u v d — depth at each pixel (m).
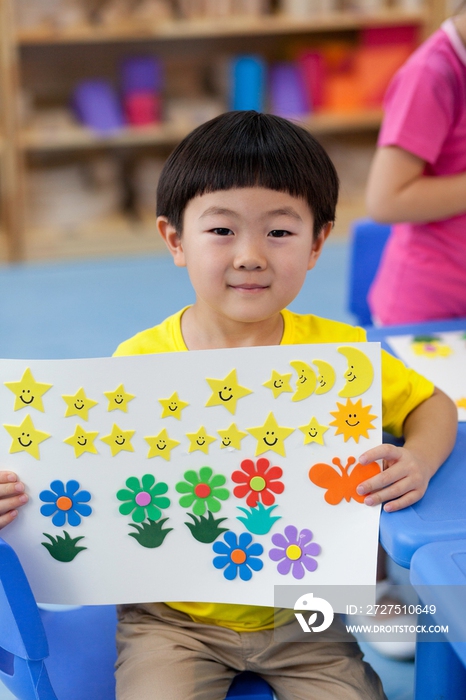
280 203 0.93
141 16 3.51
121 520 0.91
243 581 0.92
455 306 1.55
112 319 2.98
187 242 0.98
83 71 3.78
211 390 0.89
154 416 0.90
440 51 1.39
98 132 3.60
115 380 0.89
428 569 0.80
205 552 0.92
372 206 1.50
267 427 0.90
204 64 3.92
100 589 0.93
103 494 0.91
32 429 0.90
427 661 0.95
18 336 2.84
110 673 1.01
